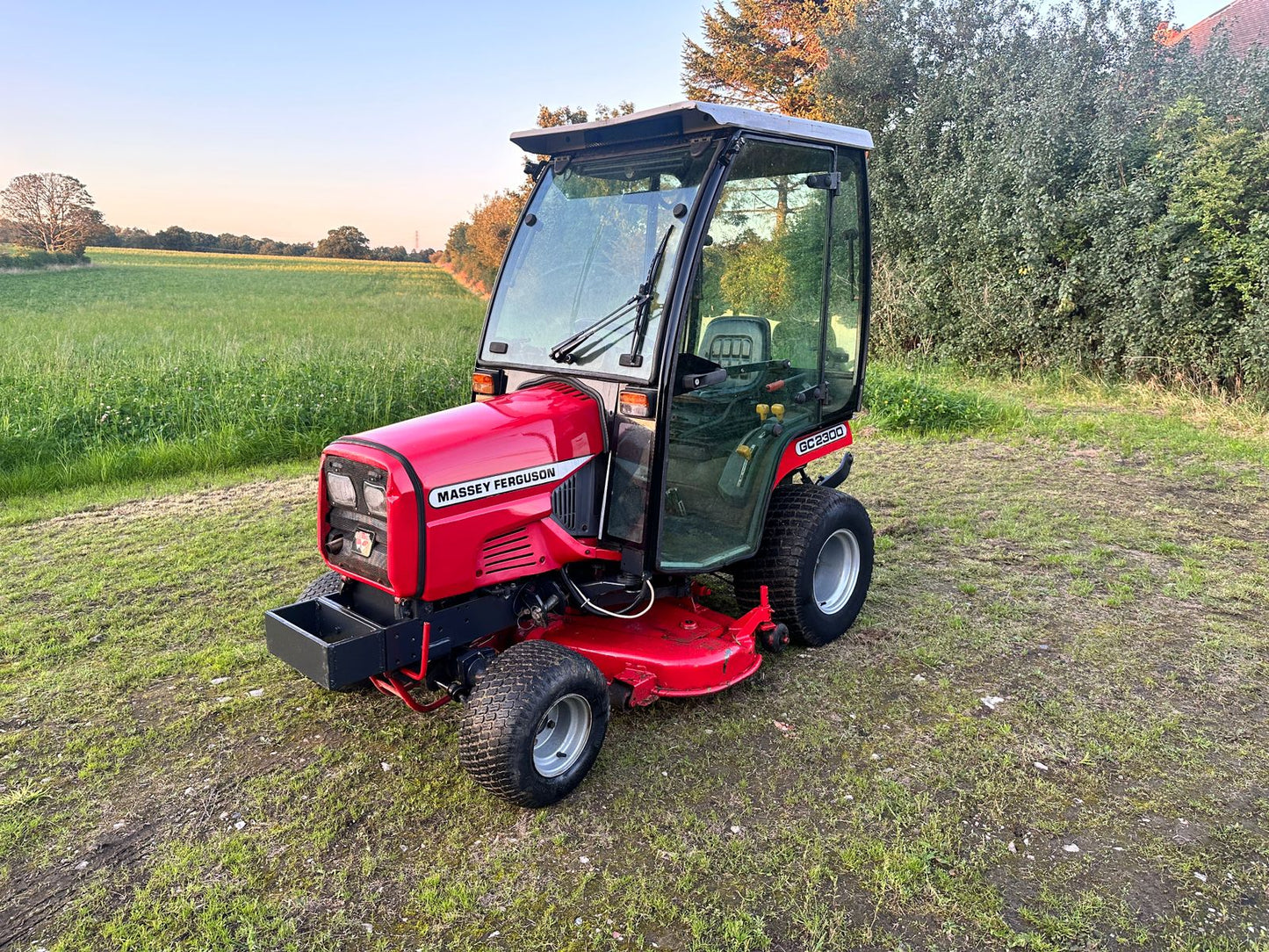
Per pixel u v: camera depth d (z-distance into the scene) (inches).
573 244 141.0
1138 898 103.3
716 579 199.3
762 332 151.7
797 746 135.0
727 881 106.5
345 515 125.2
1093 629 174.7
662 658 136.3
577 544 130.1
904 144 523.2
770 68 924.6
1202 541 222.5
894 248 540.4
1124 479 279.3
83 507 268.4
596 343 131.9
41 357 446.6
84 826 118.6
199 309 1257.4
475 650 126.0
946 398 363.3
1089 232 417.7
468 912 102.3
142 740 138.3
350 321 1031.6
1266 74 359.9
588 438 130.6
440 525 115.4
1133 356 402.6
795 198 150.3
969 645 168.7
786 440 157.9
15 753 135.8
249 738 139.3
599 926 99.8
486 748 112.3
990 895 103.6
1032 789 124.2
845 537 169.8
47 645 171.6
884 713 144.6
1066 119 427.5
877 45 545.0
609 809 120.7
